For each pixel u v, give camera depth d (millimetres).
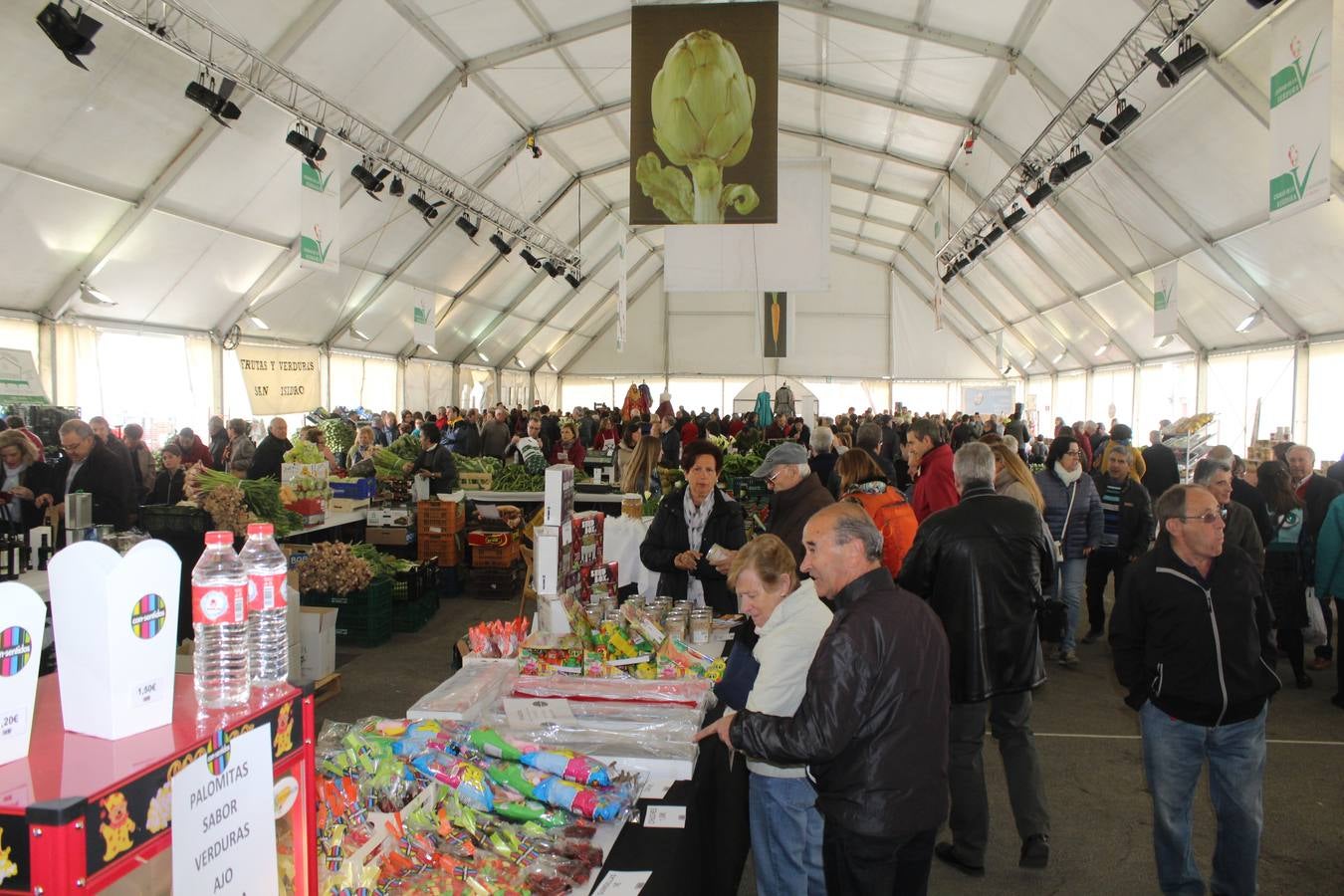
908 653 2086
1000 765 4539
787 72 13930
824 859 2172
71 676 1059
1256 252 11289
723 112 6551
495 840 1903
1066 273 17312
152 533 5629
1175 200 11586
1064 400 23875
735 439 13758
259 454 8406
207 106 8508
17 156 8367
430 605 7422
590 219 21016
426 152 13359
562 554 3203
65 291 10203
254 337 14227
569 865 1814
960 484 3434
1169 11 8055
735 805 2873
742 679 2846
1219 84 8672
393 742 2168
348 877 1596
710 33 6559
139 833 966
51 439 8633
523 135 15070
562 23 11688
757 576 2498
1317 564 5219
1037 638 3365
